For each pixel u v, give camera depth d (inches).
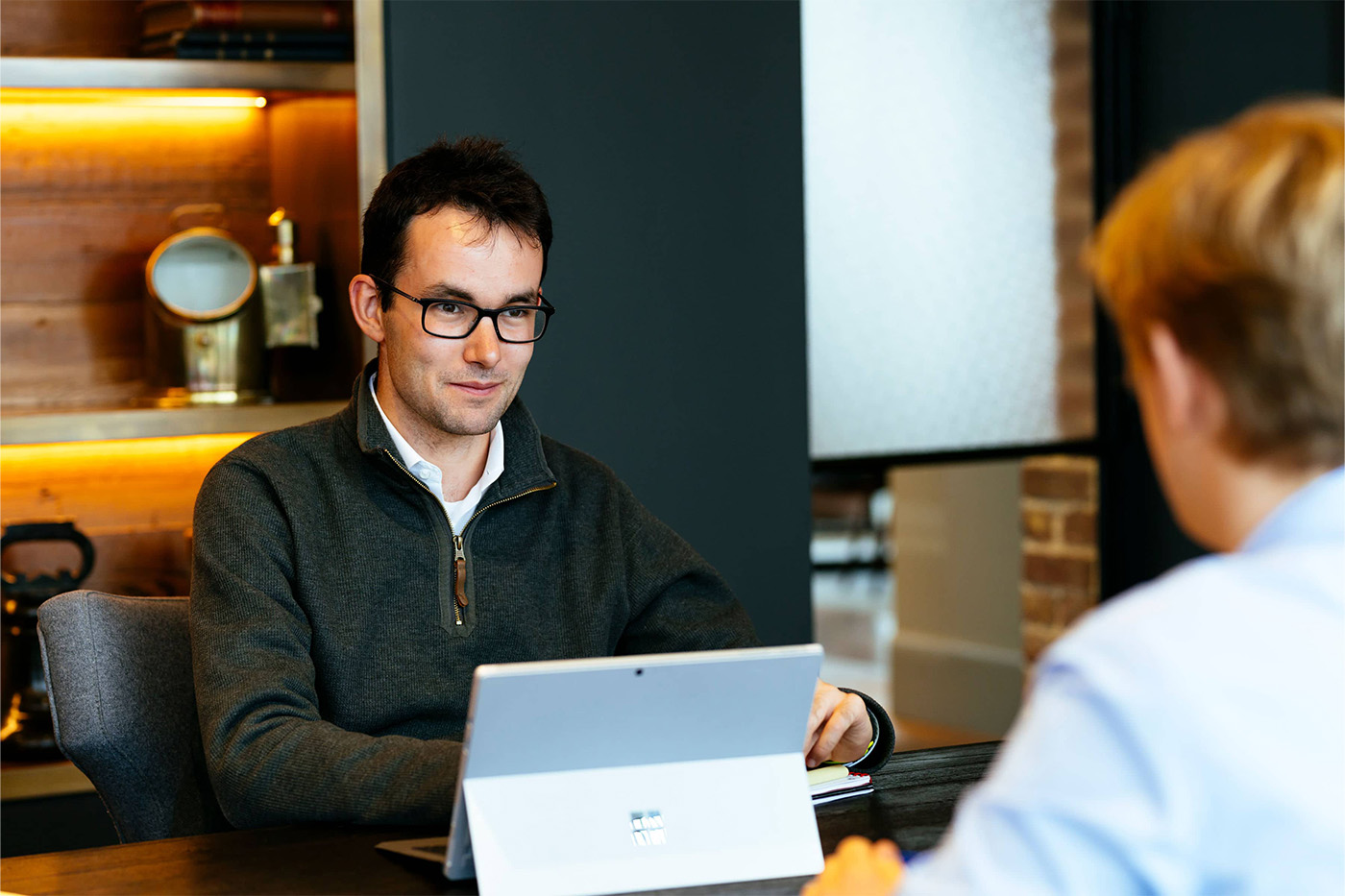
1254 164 25.5
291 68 88.9
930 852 42.6
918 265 120.3
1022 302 124.3
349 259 91.9
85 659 58.6
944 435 122.0
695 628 64.2
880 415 119.3
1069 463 130.2
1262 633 23.4
